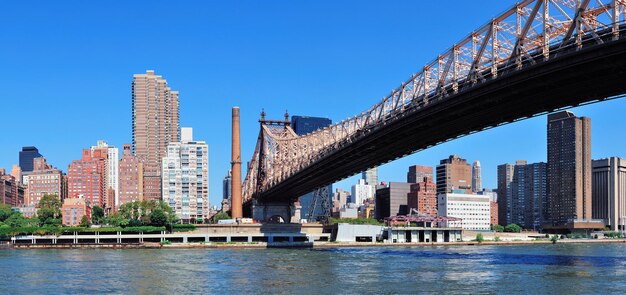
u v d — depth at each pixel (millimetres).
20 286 83188
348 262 125312
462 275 95812
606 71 82125
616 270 103188
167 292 77250
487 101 97375
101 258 139250
